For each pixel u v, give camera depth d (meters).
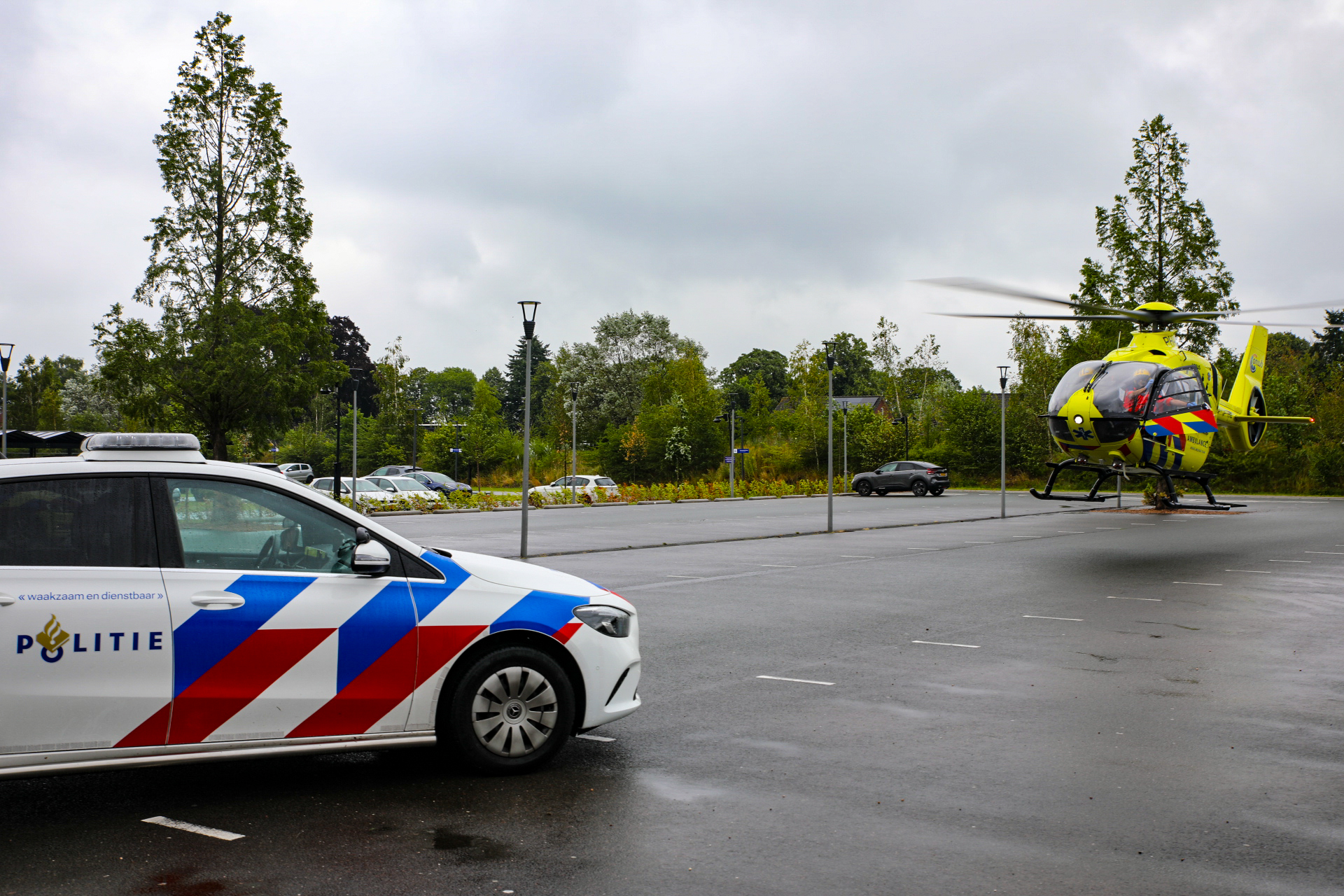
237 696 4.95
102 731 4.73
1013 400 66.50
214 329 32.25
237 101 33.50
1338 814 4.89
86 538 4.84
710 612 11.81
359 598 5.22
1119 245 36.78
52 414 69.06
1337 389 59.31
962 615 11.64
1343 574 15.95
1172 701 7.34
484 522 31.23
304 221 33.97
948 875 4.14
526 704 5.54
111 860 4.30
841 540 23.27
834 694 7.54
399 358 70.44
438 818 4.83
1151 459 22.33
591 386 80.12
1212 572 16.28
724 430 67.44
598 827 4.71
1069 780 5.43
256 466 5.41
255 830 4.67
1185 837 4.58
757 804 5.05
